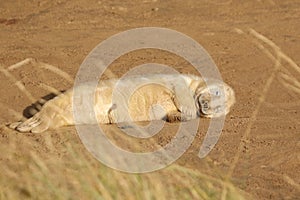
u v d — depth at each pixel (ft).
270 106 119.14
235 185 87.86
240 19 184.96
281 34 169.78
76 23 183.83
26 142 101.76
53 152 97.25
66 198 82.84
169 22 183.83
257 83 132.77
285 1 199.31
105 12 193.47
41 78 136.15
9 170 90.48
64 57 152.76
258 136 104.94
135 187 84.28
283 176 91.20
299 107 118.52
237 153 97.55
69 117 109.60
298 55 152.35
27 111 118.32
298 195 86.07
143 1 202.80
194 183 85.61
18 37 171.22
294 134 105.60
